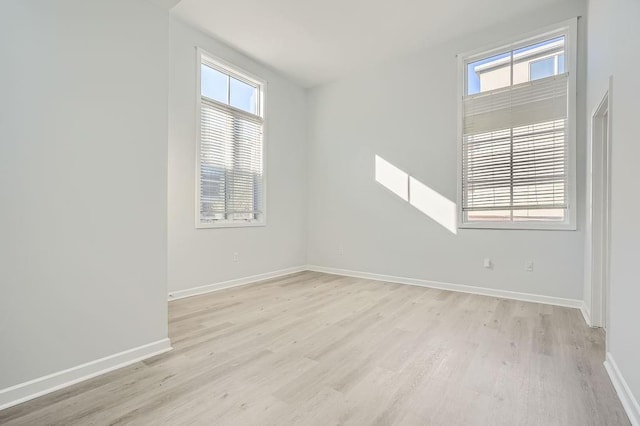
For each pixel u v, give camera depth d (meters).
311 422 1.50
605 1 2.30
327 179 5.40
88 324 1.92
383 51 4.36
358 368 2.03
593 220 2.77
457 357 2.19
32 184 1.72
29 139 1.71
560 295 3.43
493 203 3.85
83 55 1.92
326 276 5.07
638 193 1.56
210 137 4.14
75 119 1.88
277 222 5.09
